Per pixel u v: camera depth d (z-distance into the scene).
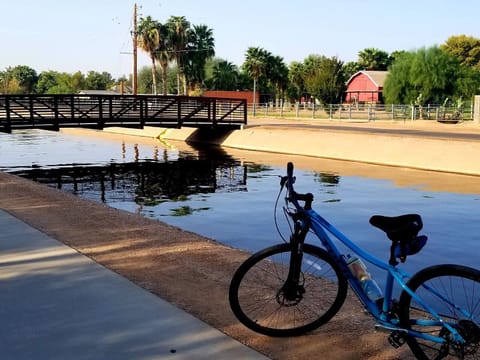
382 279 7.41
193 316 4.61
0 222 8.59
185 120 36.50
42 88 149.88
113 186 21.23
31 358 3.80
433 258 10.55
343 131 33.78
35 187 13.69
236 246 11.38
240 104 39.91
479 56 90.88
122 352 3.90
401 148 27.61
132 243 7.66
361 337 4.34
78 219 9.34
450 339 3.58
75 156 32.22
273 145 34.66
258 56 75.62
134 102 33.34
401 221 3.73
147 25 71.44
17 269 5.95
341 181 21.47
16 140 44.31
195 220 14.30
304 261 4.33
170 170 25.98
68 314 4.61
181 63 77.00
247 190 19.86
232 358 3.84
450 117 42.91
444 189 19.42
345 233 12.59
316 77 70.25
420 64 53.03
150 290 5.39
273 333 4.27
